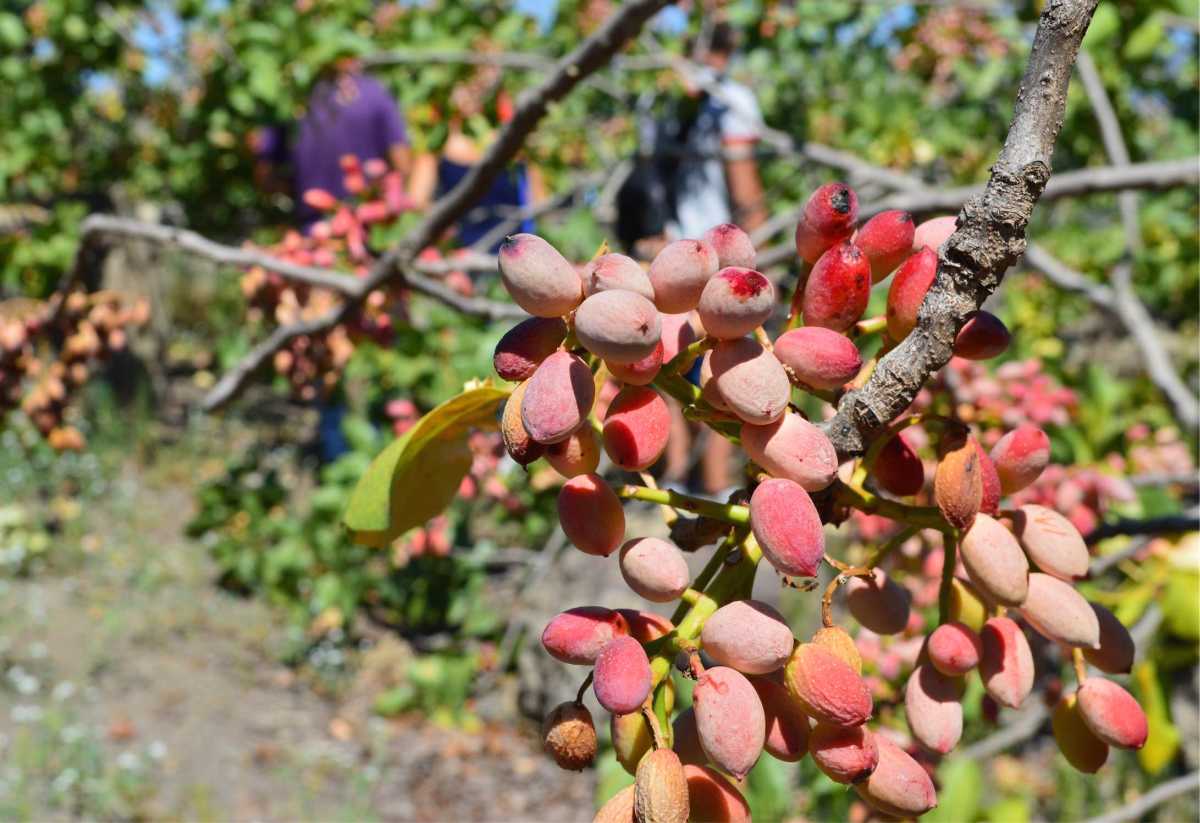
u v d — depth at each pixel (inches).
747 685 27.9
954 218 33.5
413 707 223.9
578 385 27.6
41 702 213.8
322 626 233.0
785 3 207.6
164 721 212.1
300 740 211.3
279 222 261.1
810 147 140.3
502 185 189.9
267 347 98.5
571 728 29.0
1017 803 68.1
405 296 107.6
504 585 241.8
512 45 199.2
